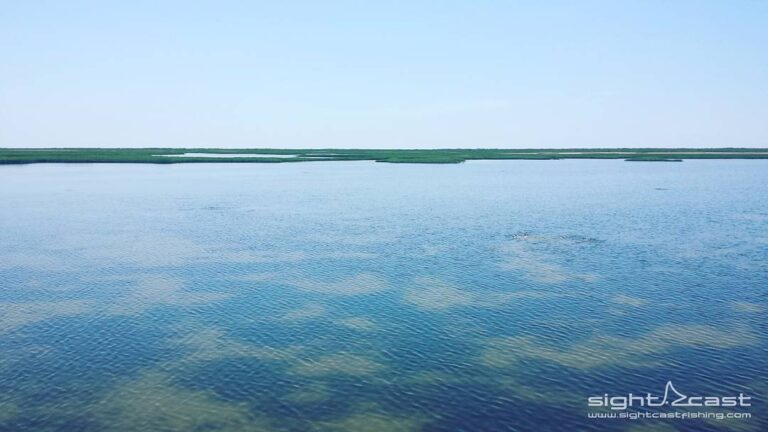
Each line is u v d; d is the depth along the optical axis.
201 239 54.44
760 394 22.69
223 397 22.67
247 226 61.84
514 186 112.06
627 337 28.48
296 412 21.47
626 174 152.38
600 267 42.41
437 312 32.56
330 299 35.16
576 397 22.52
